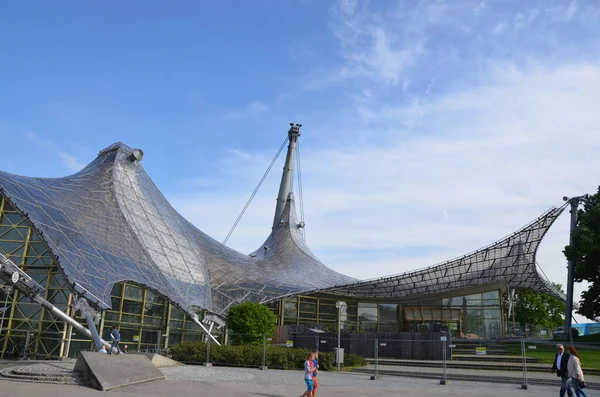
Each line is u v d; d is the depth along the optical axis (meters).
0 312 36.06
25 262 37.44
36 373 20.70
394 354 38.03
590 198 49.75
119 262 38.69
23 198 35.53
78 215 40.47
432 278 62.44
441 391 21.50
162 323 45.59
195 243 59.38
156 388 19.44
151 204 53.94
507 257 56.78
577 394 17.42
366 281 60.62
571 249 46.06
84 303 29.78
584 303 47.59
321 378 26.72
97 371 19.62
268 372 29.88
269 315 47.12
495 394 20.84
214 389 19.67
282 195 91.69
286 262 71.88
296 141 95.88
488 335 67.06
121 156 53.47
